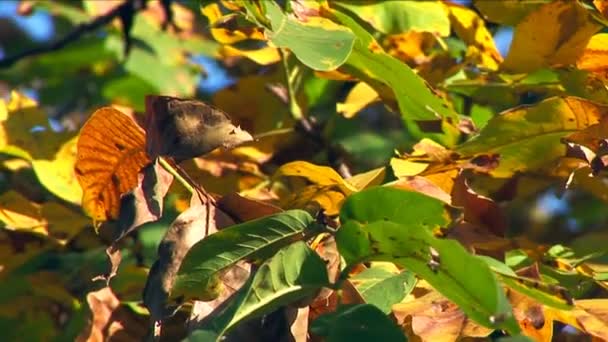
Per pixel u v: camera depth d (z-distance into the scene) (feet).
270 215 9.14
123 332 9.67
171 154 9.25
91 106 13.52
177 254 9.23
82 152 9.45
